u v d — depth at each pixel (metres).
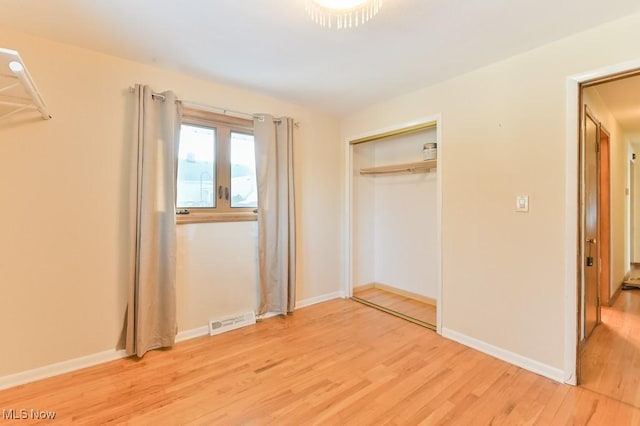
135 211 2.31
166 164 2.47
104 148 2.27
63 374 2.11
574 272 1.99
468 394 1.90
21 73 1.37
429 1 1.64
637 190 5.51
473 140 2.51
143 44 2.12
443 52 2.21
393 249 4.09
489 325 2.41
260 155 3.04
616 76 1.84
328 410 1.75
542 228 2.12
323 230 3.73
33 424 1.64
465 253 2.57
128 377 2.08
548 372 2.08
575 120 1.98
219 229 2.86
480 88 2.46
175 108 2.51
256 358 2.34
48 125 2.07
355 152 4.05
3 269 1.94
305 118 3.51
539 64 2.12
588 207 2.51
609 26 1.83
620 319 3.04
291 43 2.11
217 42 2.09
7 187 1.95
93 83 2.22
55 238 2.10
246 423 1.65
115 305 2.32
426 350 2.47
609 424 1.63
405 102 3.07
